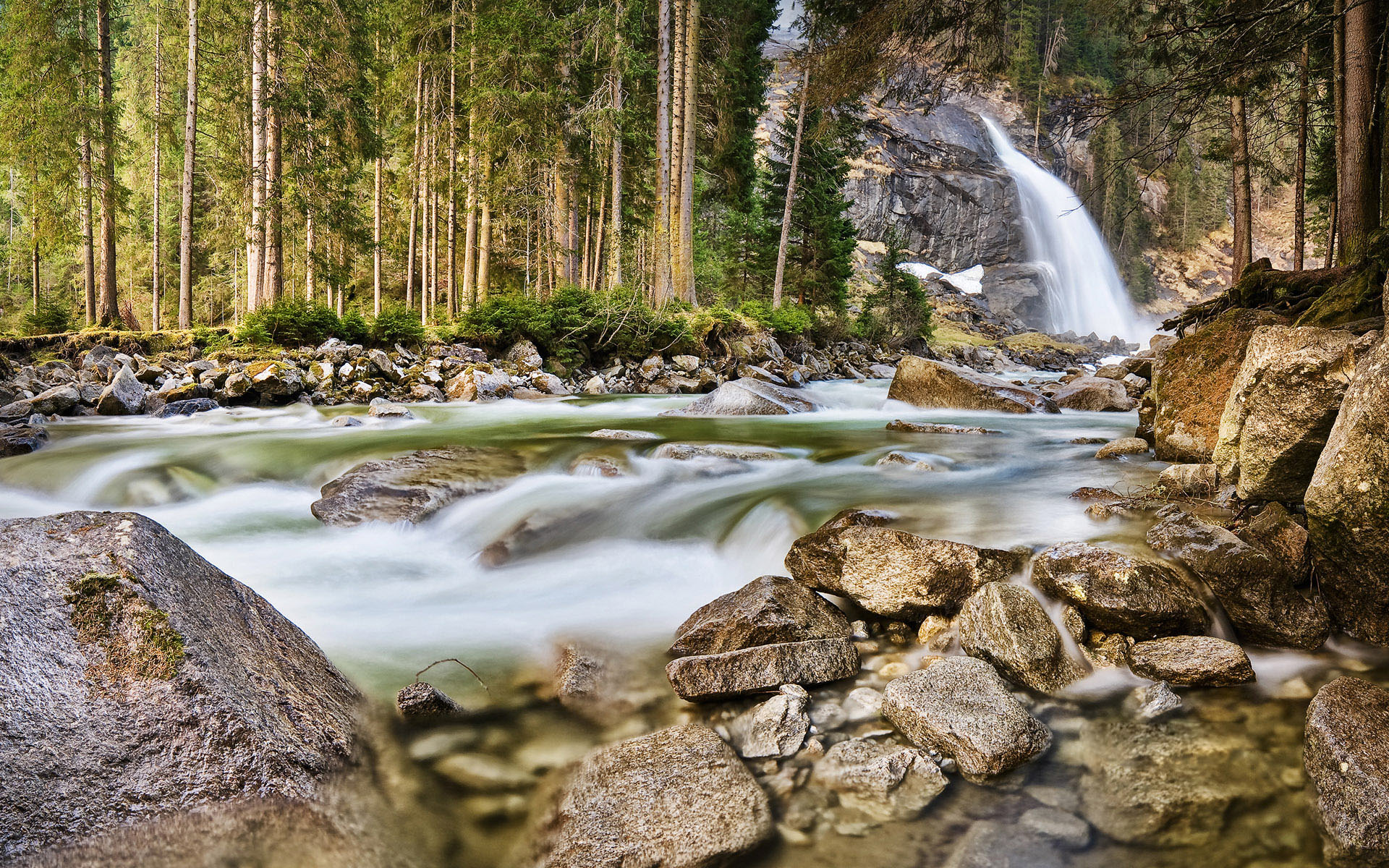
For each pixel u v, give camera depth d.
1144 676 3.62
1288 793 2.81
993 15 10.44
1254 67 8.03
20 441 9.31
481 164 27.16
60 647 2.63
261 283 27.19
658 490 6.96
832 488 6.53
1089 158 74.69
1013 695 3.35
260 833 2.47
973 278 66.38
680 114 26.80
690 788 2.78
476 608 4.80
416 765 3.03
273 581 5.26
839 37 11.11
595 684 3.70
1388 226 6.79
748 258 39.03
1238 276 20.09
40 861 2.23
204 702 2.63
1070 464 7.34
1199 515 4.91
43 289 45.81
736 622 3.97
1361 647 3.78
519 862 2.52
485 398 16.72
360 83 27.05
